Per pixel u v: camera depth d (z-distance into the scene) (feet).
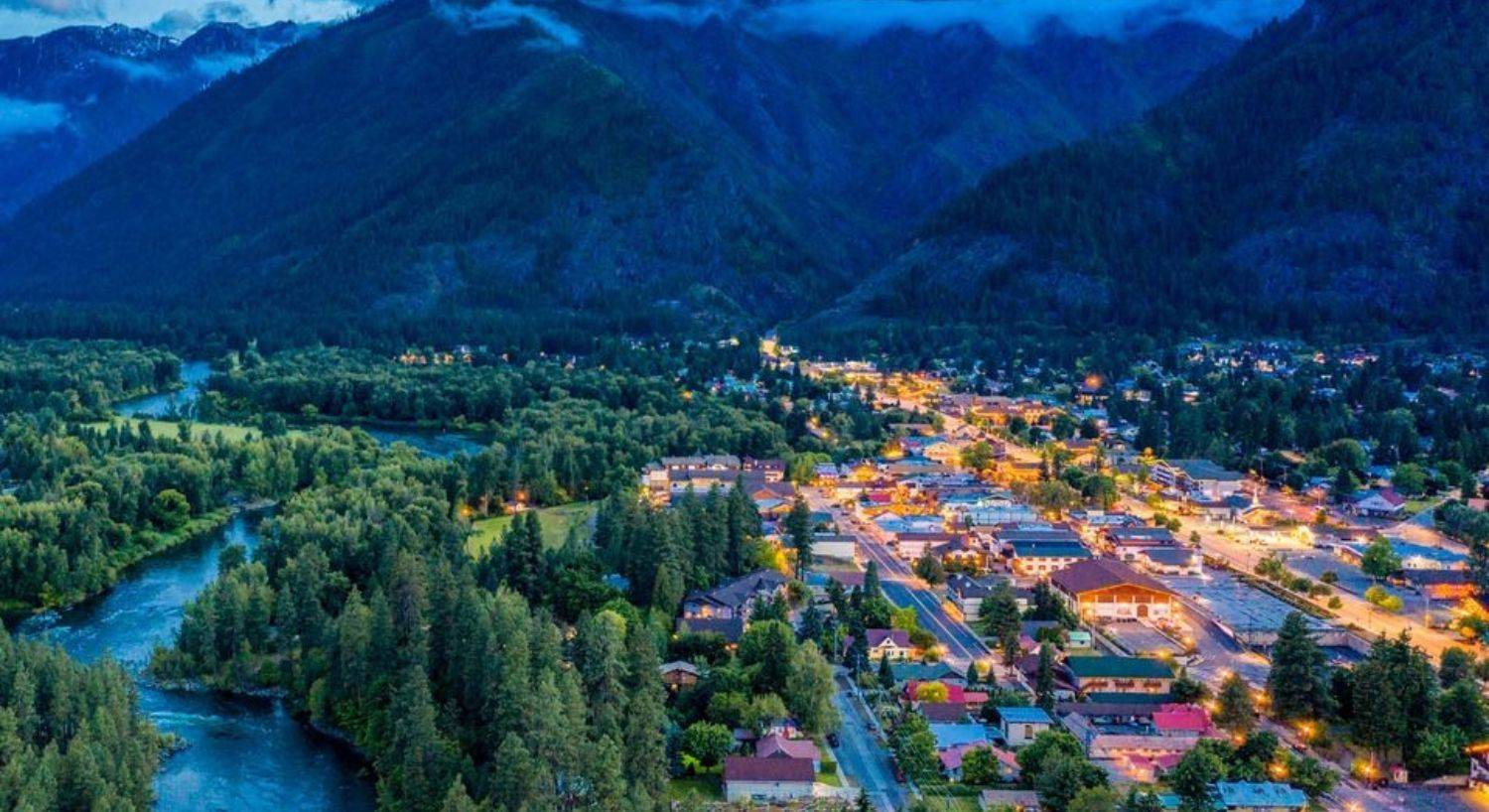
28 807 625.41
